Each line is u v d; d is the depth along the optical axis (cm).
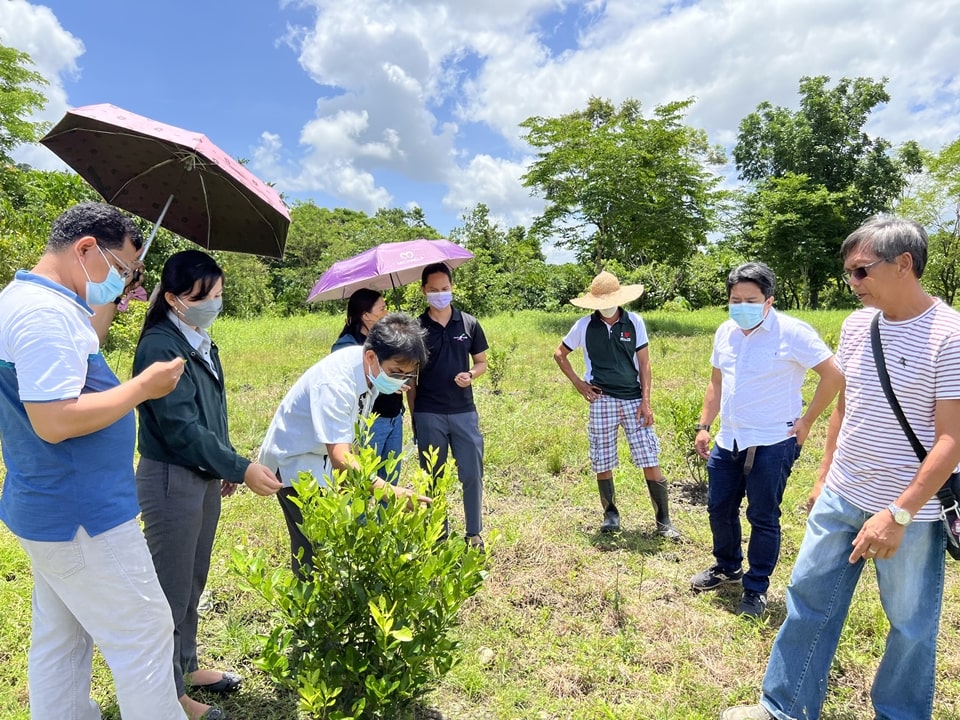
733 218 3002
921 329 206
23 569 343
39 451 168
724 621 316
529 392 830
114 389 169
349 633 224
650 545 404
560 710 255
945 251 2358
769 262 2908
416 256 358
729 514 340
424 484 232
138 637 186
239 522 409
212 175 236
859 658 281
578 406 745
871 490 221
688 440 504
